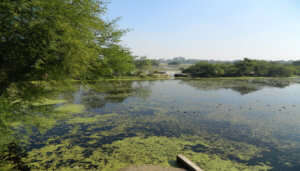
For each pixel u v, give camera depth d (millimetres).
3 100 4578
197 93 25359
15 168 6348
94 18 5789
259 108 16719
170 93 25016
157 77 55188
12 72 4852
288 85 37469
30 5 4305
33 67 4969
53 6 4508
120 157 7387
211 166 6922
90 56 5586
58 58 4980
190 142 9062
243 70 62094
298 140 9500
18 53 4578
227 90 28859
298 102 19750
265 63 67375
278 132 10625
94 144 8539
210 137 9773
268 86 35156
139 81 44344
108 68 6812
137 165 6793
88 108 15516
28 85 5383
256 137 9852
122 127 11000
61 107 15188
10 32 4277
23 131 9508
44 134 9508
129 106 16641
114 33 6941
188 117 13461
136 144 8656
